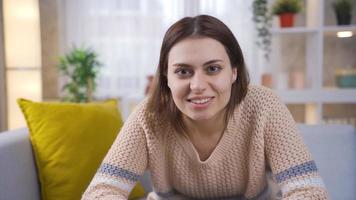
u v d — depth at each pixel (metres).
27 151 1.17
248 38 2.52
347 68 2.51
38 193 1.20
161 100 0.84
